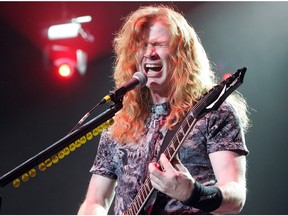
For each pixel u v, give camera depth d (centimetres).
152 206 423
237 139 425
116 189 461
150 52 459
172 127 438
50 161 399
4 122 1104
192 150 425
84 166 1052
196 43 479
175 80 456
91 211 466
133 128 460
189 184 378
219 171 417
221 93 386
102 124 408
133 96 471
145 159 441
